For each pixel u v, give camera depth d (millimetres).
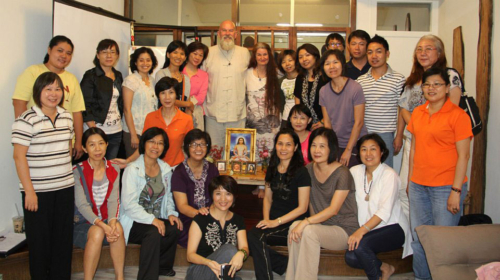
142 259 2539
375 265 2467
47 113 2363
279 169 2732
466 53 3908
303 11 4895
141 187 2709
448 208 2381
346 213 2623
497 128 3258
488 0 3379
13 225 3104
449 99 2463
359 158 2650
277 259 2697
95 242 2459
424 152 2486
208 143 2736
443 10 4555
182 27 4996
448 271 2111
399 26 4828
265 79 3816
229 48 3695
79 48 3645
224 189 2363
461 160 2318
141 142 2676
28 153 2324
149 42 5148
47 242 2432
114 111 3342
